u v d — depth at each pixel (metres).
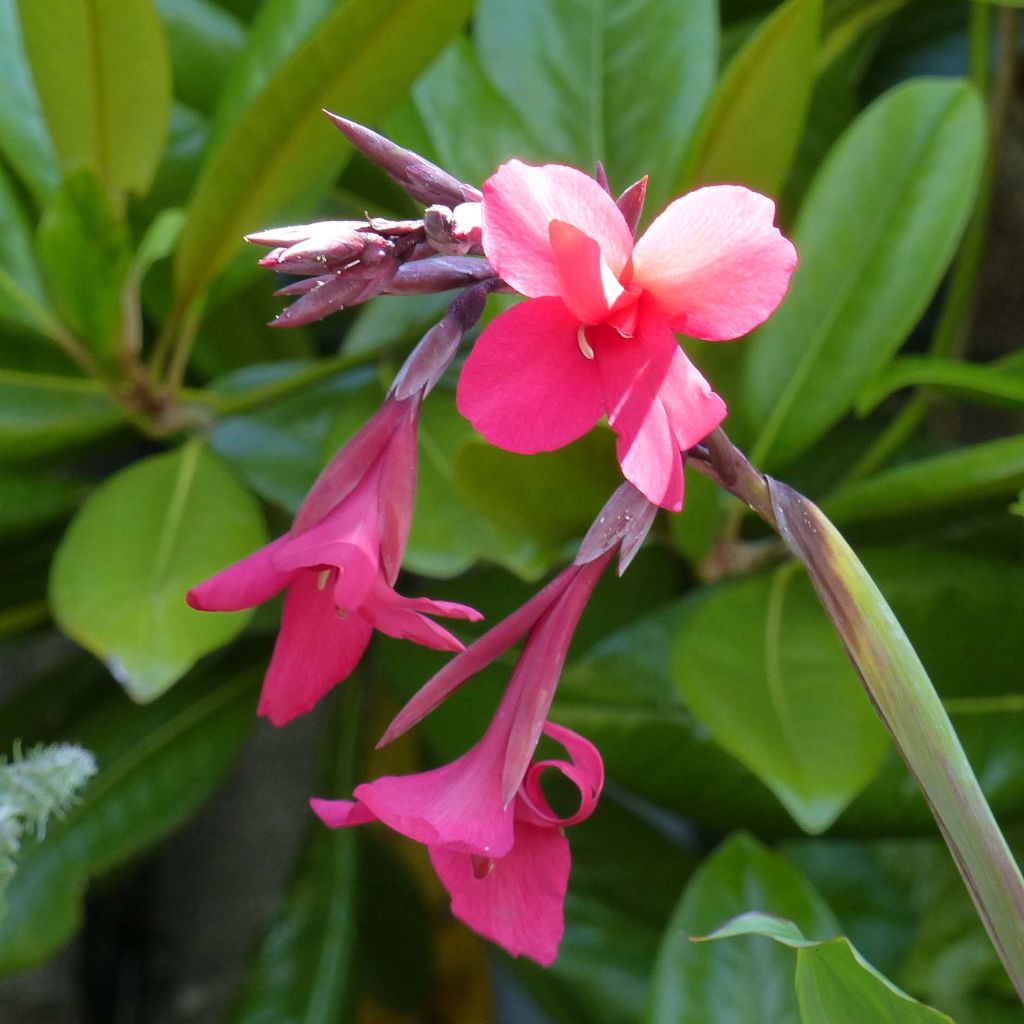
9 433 1.45
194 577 1.29
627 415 0.95
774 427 1.38
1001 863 1.00
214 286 1.48
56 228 1.33
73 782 1.09
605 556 1.01
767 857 1.28
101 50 1.31
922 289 1.35
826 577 1.00
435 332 1.00
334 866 1.53
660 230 0.95
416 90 1.45
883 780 1.30
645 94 1.50
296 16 1.44
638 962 1.54
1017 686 1.33
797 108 1.29
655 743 1.35
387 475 1.00
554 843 1.02
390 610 0.99
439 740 1.46
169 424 1.54
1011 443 1.28
